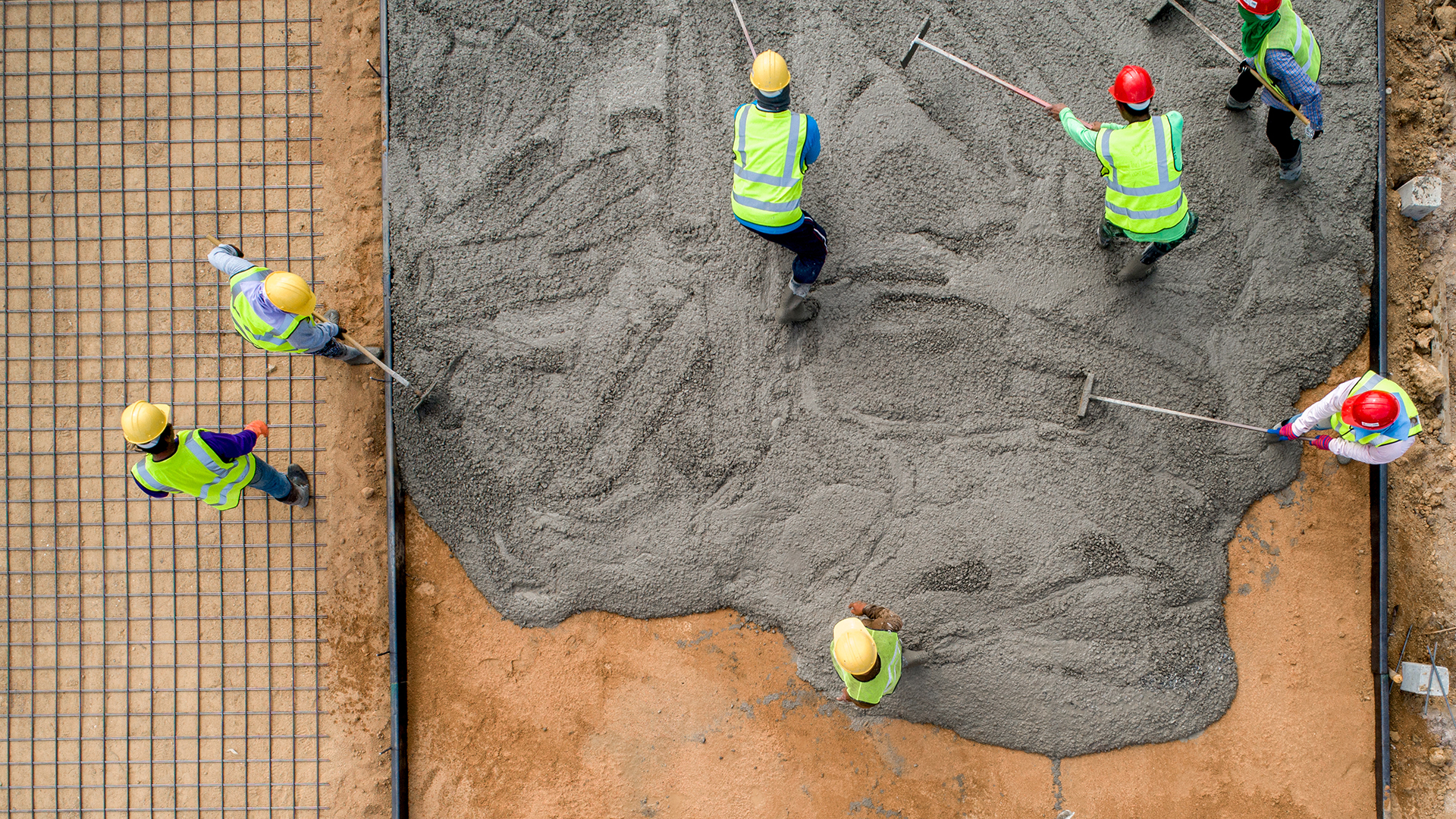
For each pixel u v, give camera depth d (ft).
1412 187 20.47
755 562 20.71
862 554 20.47
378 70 22.57
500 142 21.52
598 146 21.34
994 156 20.81
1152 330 20.47
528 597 21.16
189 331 22.15
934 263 20.68
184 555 21.86
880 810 20.74
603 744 21.12
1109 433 20.40
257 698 21.72
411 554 21.53
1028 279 20.59
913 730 20.80
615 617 21.22
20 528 21.98
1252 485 20.49
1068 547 20.26
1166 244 18.31
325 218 22.40
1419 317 20.80
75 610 21.89
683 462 20.77
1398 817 20.18
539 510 21.07
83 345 22.20
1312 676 20.43
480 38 21.70
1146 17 20.86
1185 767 20.43
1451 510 20.47
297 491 21.17
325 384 22.03
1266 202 20.67
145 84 22.56
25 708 21.76
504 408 21.15
